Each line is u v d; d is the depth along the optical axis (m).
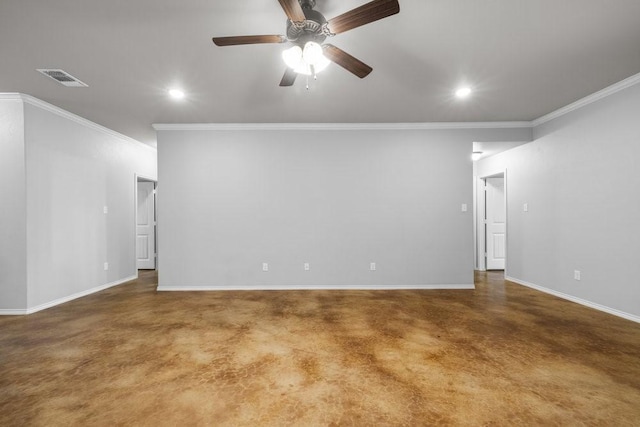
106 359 2.29
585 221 3.58
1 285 3.36
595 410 1.69
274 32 2.24
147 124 4.42
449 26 2.18
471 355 2.34
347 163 4.48
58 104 3.63
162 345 2.54
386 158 4.49
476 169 6.01
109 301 3.87
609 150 3.27
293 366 2.18
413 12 2.02
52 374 2.08
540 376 2.04
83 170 4.19
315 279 4.47
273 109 3.86
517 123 4.40
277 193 4.47
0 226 3.35
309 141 4.48
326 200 4.48
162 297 4.05
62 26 2.14
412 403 1.75
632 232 3.05
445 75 2.95
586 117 3.54
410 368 2.15
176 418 1.63
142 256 6.11
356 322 3.07
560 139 3.93
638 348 2.45
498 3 1.94
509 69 2.83
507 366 2.17
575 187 3.71
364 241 4.47
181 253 4.43
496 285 4.66
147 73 2.87
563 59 2.66
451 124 4.44
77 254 4.08
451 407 1.72
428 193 4.48
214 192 4.45
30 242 3.42
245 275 4.45
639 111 2.97
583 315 3.25
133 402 1.77
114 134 4.79
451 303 3.72
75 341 2.62
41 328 2.93
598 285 3.43
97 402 1.77
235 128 4.46
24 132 3.35
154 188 6.07
